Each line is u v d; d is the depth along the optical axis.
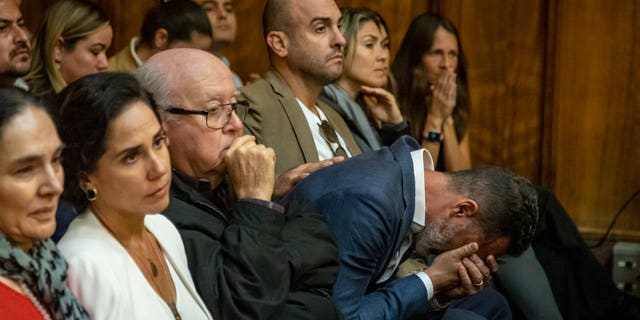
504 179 3.08
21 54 3.54
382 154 3.08
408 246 3.09
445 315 3.17
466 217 3.04
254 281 2.50
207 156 2.80
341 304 2.84
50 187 1.97
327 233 2.75
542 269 4.30
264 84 3.63
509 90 5.43
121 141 2.19
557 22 5.34
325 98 4.09
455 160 4.70
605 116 5.38
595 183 5.41
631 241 5.36
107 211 2.24
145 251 2.34
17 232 1.96
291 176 3.15
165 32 4.43
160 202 2.25
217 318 2.47
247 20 5.36
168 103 2.79
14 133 1.93
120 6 5.21
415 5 5.41
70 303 2.03
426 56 4.71
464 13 5.40
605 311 4.46
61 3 4.05
